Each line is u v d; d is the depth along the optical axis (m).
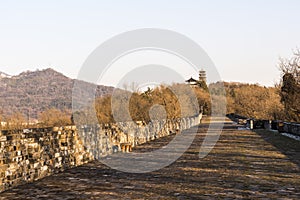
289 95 37.72
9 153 8.51
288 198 7.29
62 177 10.16
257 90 66.19
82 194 7.89
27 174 9.28
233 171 10.89
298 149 17.28
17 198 7.51
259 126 38.19
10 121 22.39
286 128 28.78
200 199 7.28
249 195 7.59
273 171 10.78
